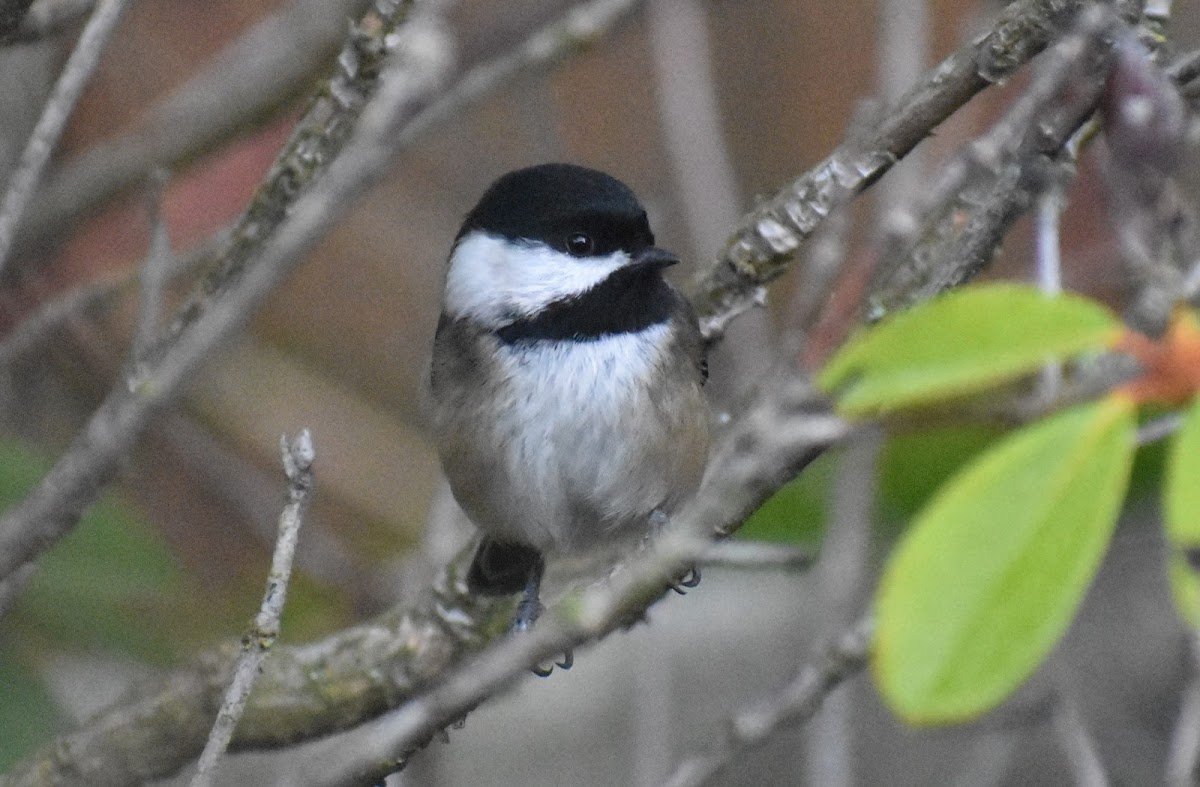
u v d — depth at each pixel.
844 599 6.04
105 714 6.45
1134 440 2.32
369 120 5.09
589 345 7.34
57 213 8.95
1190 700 4.92
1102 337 2.34
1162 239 2.95
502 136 12.27
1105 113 3.04
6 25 5.57
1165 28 4.89
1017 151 4.54
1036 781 8.69
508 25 11.17
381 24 5.46
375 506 10.99
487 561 7.27
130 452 5.46
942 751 9.41
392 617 6.95
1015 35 4.89
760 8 12.73
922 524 2.27
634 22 11.53
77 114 11.03
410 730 3.26
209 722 6.38
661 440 7.34
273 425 10.77
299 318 12.41
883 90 7.73
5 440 7.18
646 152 12.89
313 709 6.69
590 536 7.67
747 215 6.96
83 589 6.65
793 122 12.62
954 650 2.21
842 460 6.52
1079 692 8.24
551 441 7.32
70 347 8.91
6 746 6.50
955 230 4.86
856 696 9.62
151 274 5.64
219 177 9.33
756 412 3.54
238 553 10.41
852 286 4.30
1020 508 2.26
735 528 4.23
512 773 10.04
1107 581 9.05
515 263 7.41
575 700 10.27
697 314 7.09
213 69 9.38
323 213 4.53
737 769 9.48
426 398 7.73
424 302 12.51
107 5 5.39
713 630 9.99
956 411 2.86
